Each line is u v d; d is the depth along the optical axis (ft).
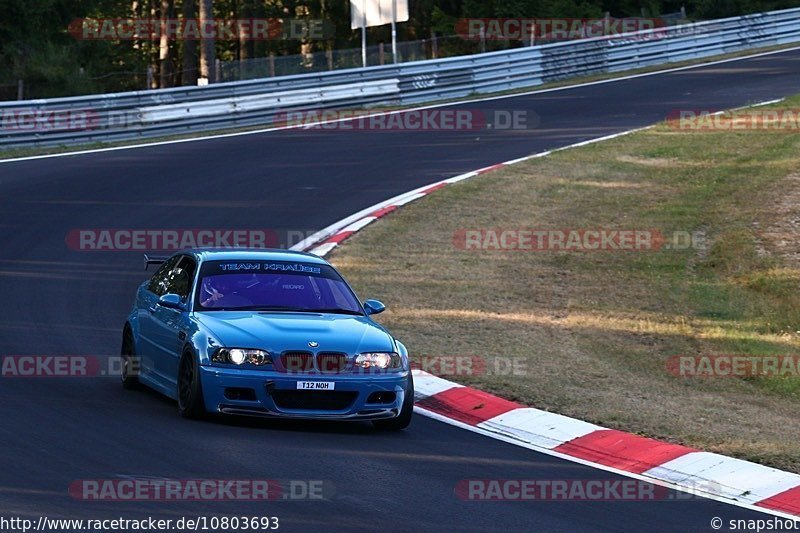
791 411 98.02
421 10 450.30
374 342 81.41
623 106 265.13
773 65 323.78
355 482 65.10
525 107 268.41
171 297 84.69
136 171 197.06
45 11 354.74
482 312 124.26
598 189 185.88
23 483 60.13
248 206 171.01
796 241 155.53
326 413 78.07
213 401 77.71
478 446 77.41
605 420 84.69
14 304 118.62
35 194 176.76
